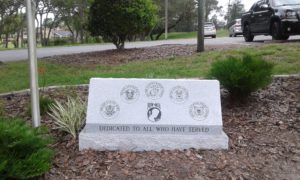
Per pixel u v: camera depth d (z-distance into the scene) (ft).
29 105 14.55
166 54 28.63
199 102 10.98
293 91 15.35
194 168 9.93
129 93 10.96
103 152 10.70
